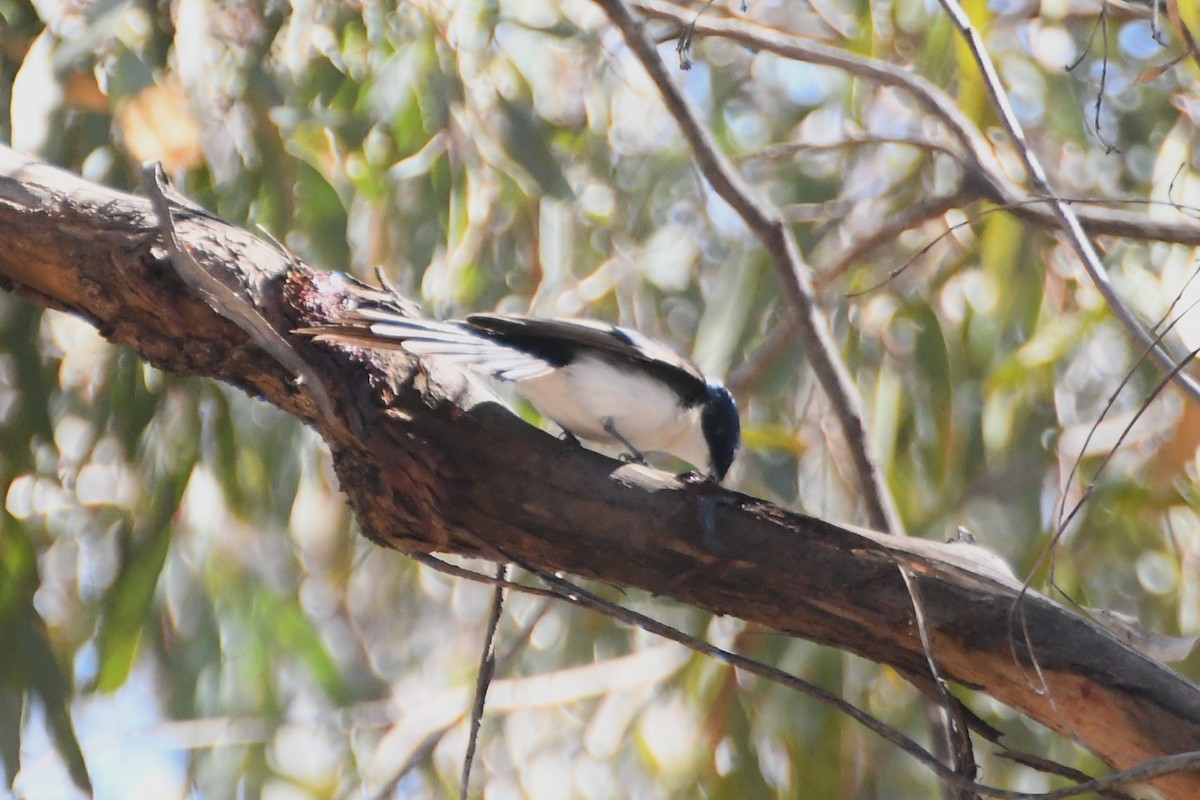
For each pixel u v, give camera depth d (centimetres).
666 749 1150
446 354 550
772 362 1120
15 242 548
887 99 1212
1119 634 602
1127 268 1104
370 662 1355
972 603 539
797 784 1056
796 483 1118
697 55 1267
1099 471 542
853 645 555
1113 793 544
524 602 1260
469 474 548
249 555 1165
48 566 1106
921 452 1098
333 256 1006
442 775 1195
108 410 1031
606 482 548
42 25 978
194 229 560
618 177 1236
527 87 1134
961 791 541
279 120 1011
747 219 770
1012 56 1179
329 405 538
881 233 957
